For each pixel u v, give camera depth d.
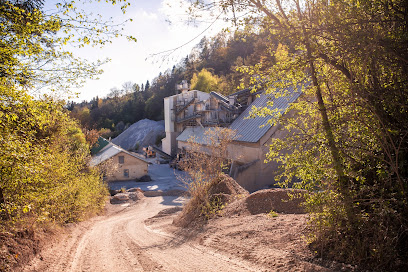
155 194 31.39
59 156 10.86
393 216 4.85
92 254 7.55
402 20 5.07
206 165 13.80
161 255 7.14
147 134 88.94
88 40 7.08
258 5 6.07
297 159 5.93
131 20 7.18
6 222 6.42
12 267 5.54
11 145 5.45
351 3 5.39
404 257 4.63
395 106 5.27
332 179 5.64
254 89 6.90
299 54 6.09
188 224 11.12
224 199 12.44
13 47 6.41
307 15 5.90
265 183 26.58
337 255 5.30
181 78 102.75
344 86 5.91
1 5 6.13
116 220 16.53
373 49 4.86
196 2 6.09
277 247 6.32
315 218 5.76
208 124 43.34
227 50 85.31
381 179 5.19
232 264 5.93
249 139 27.36
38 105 6.52
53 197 9.09
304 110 6.79
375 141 5.37
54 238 8.43
